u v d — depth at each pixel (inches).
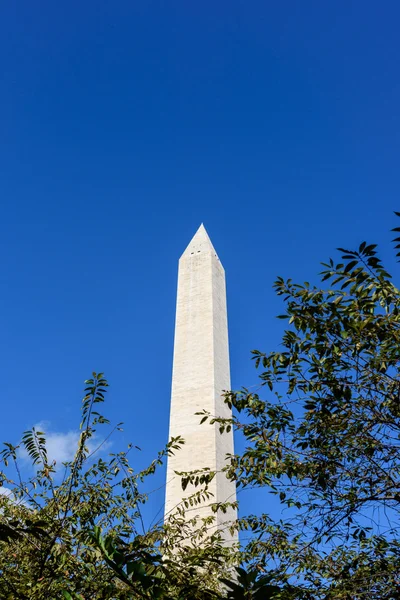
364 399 327.6
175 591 245.8
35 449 367.9
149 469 374.9
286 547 342.0
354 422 331.9
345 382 321.1
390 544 339.6
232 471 353.4
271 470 335.3
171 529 343.6
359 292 306.2
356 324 299.3
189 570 259.9
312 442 334.6
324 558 350.0
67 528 310.3
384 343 309.3
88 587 245.9
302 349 328.2
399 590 286.0
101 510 354.0
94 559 268.8
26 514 327.6
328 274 310.5
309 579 327.6
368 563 337.7
